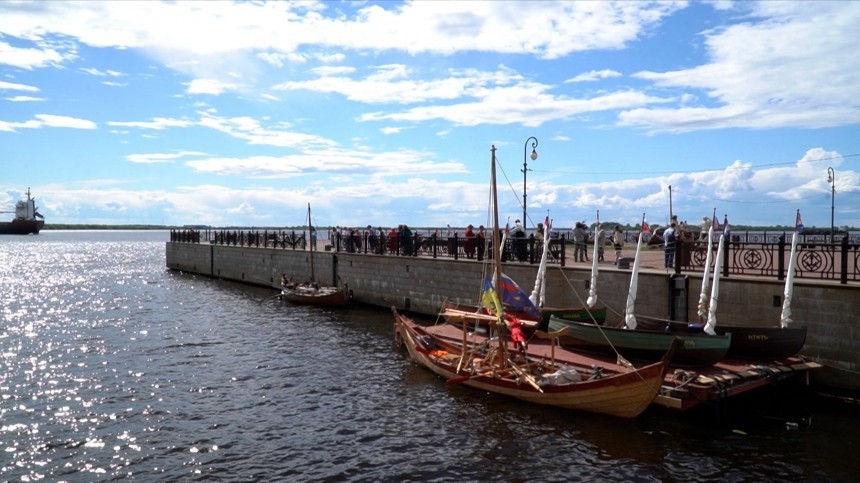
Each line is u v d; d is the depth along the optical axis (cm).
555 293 2419
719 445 1373
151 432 1525
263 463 1334
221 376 2042
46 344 2611
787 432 1441
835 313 1636
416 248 3300
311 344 2538
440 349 2134
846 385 1614
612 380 1495
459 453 1363
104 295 4459
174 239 7006
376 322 3059
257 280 5022
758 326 1773
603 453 1344
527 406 1664
